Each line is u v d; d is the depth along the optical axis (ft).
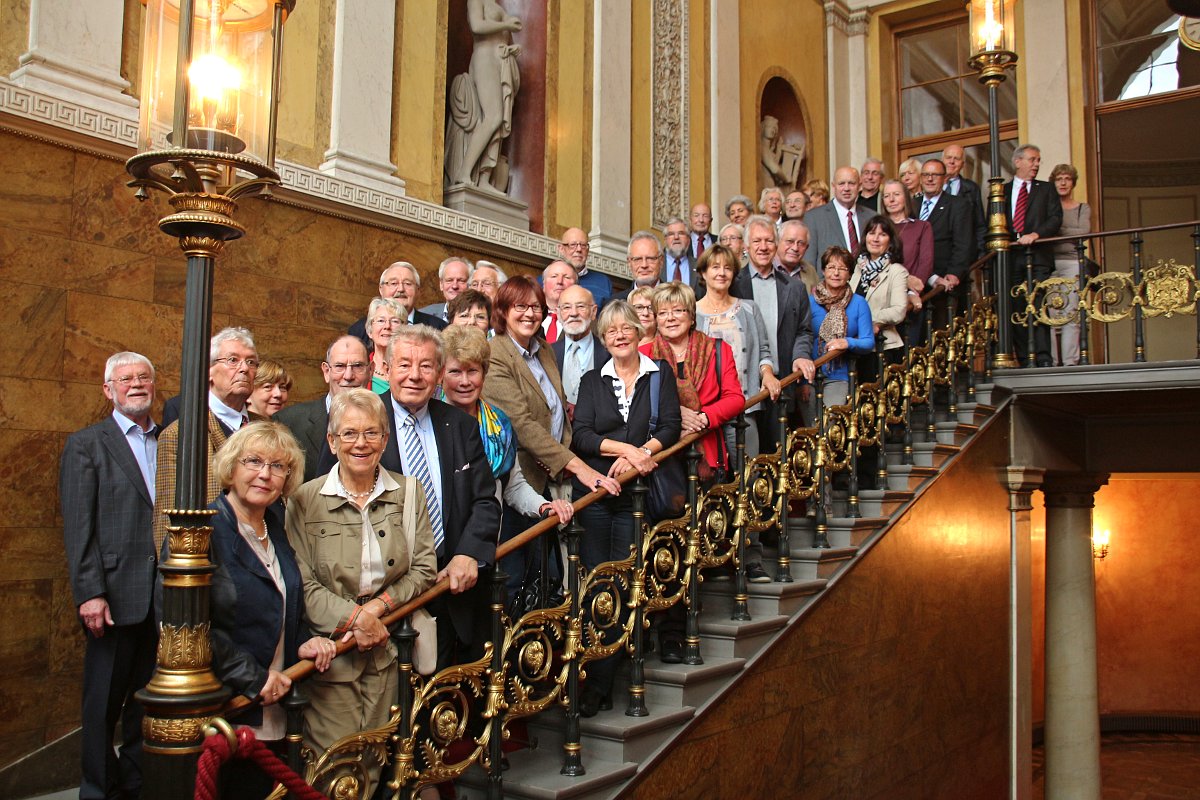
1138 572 45.91
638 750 12.51
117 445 12.57
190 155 7.84
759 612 15.74
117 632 12.16
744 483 15.38
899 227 22.88
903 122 39.29
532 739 12.86
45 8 15.23
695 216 23.89
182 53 8.06
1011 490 24.36
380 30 20.49
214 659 8.66
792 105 35.53
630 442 13.60
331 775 9.35
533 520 13.42
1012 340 24.54
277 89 8.69
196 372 8.07
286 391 14.38
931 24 38.91
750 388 16.76
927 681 19.92
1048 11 36.70
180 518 7.99
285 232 18.24
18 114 14.49
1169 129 35.63
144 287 16.06
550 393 14.12
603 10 26.76
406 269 16.58
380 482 10.37
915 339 21.98
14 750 13.92
